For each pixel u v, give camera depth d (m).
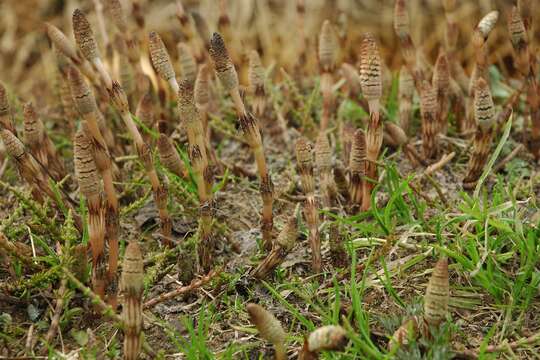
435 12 4.50
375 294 2.41
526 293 2.33
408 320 2.10
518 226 2.36
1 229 2.44
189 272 2.50
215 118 3.32
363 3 4.58
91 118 2.09
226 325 2.34
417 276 2.47
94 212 2.13
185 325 2.32
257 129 2.36
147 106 2.96
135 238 2.78
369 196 2.70
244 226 2.87
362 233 2.64
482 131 2.76
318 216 2.67
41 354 2.22
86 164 2.04
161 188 2.52
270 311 2.36
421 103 3.03
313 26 4.53
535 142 3.10
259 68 3.04
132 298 1.91
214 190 2.67
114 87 2.29
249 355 2.21
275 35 4.54
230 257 2.65
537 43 4.20
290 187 3.00
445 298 1.92
